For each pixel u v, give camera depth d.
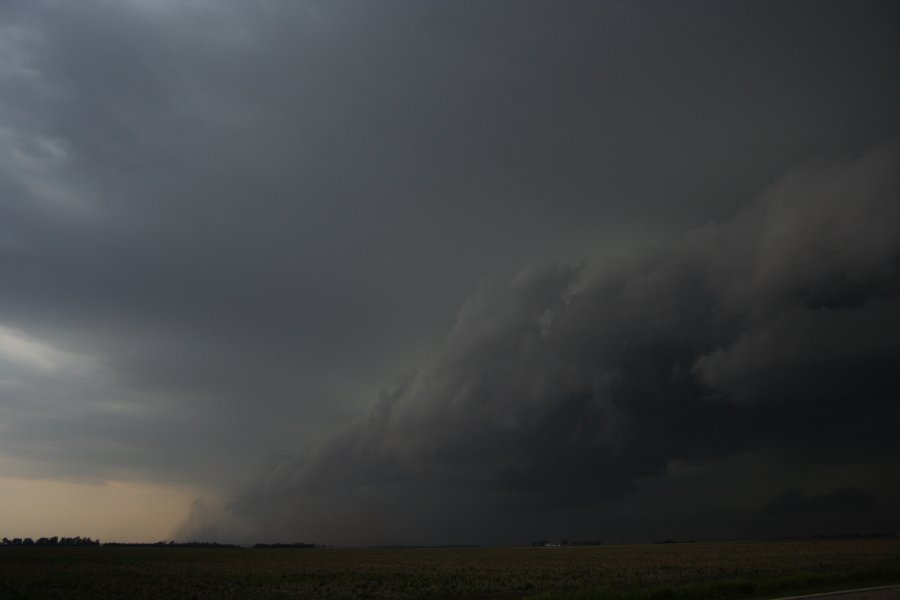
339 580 59.56
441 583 55.50
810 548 124.31
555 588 47.88
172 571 73.06
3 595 46.06
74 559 105.44
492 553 159.12
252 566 85.81
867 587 37.38
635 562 85.06
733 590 36.81
